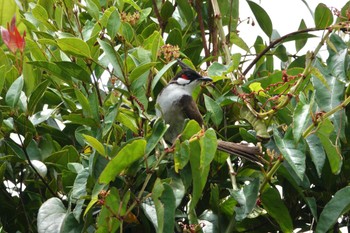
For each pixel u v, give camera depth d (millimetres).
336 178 7094
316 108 6629
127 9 8398
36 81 7457
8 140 7008
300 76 6703
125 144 6164
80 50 6617
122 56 7070
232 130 7617
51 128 7457
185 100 8109
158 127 6219
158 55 7246
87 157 6844
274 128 6441
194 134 6098
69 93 7520
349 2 8008
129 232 6910
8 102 6855
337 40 6906
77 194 6262
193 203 6121
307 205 7094
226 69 7578
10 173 7297
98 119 6730
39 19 7730
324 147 6387
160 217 5777
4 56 7441
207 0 8695
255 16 8664
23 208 7121
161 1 8734
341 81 6688
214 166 7207
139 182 6379
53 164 7012
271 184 7113
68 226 6328
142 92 6559
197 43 8578
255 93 7086
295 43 8516
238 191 6586
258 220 7086
